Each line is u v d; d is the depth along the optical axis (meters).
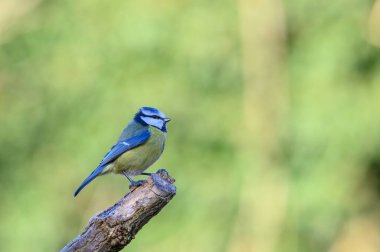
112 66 14.69
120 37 14.59
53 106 15.24
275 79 14.48
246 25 14.71
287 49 14.69
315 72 14.04
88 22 14.95
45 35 15.49
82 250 5.61
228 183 14.28
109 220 5.62
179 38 14.50
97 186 15.47
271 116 14.34
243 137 14.37
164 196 5.70
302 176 13.91
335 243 14.11
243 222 14.14
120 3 14.70
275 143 14.20
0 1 15.86
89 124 14.80
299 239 13.94
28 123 15.45
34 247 15.08
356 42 13.99
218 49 14.60
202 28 14.55
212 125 14.45
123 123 14.48
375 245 14.15
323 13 14.36
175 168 14.38
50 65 15.22
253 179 14.16
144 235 14.43
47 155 15.24
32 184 15.30
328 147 13.83
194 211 14.34
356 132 13.75
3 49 15.77
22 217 15.20
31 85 15.52
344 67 13.92
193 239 14.29
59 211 15.23
